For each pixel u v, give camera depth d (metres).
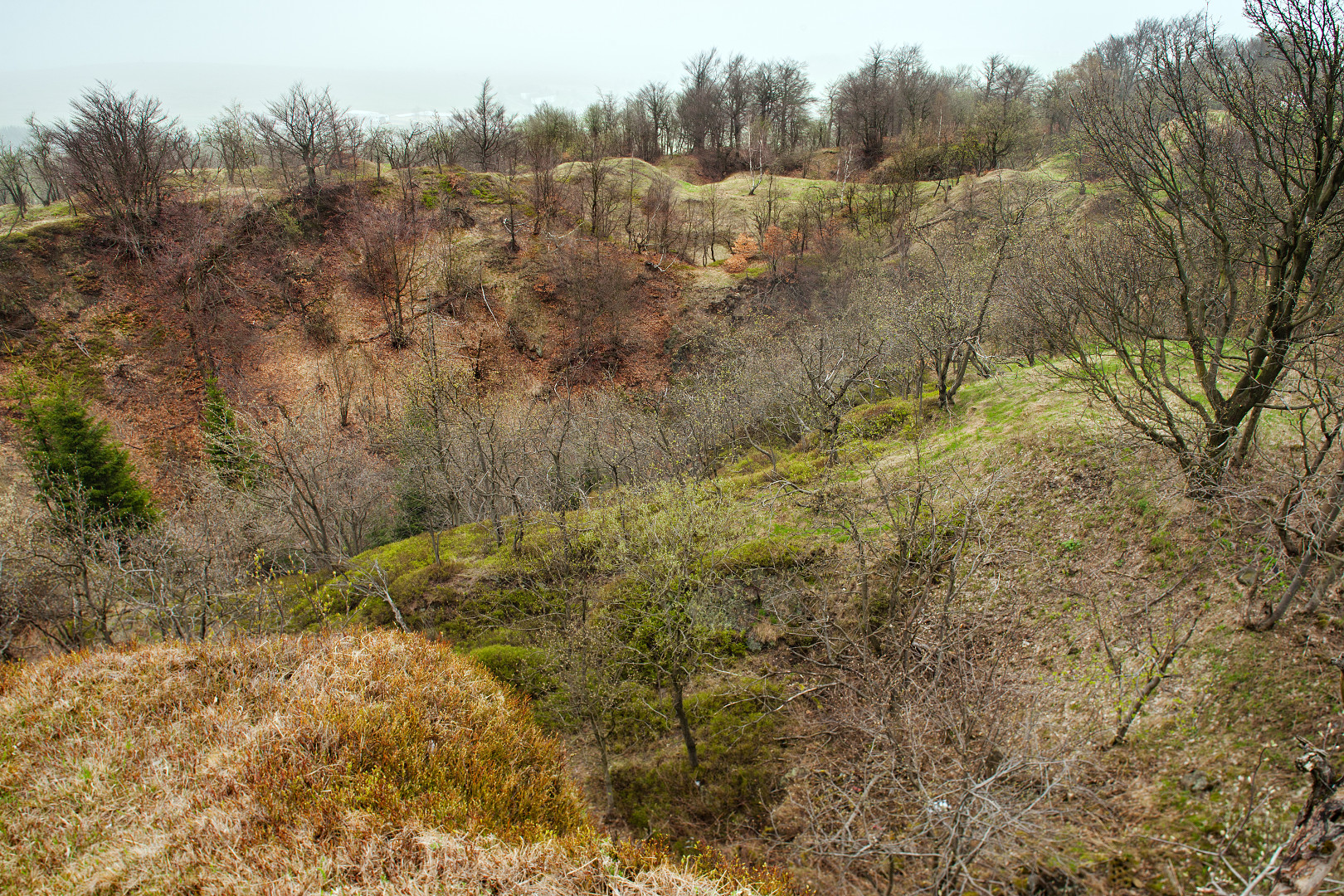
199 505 23.62
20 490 27.67
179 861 8.70
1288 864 7.05
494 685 14.41
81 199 47.31
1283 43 10.83
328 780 10.16
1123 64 36.72
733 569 17.70
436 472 25.38
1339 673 10.49
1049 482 17.19
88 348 40.22
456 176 57.72
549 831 10.77
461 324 47.03
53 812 9.38
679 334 48.94
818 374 25.02
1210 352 13.29
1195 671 11.91
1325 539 10.92
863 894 11.76
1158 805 10.56
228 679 12.80
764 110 83.44
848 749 13.75
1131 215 15.38
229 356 42.59
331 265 48.62
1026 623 14.74
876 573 16.73
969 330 22.62
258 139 56.84
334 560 23.98
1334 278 11.32
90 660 12.89
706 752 14.96
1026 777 11.28
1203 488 13.62
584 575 19.33
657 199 59.94
